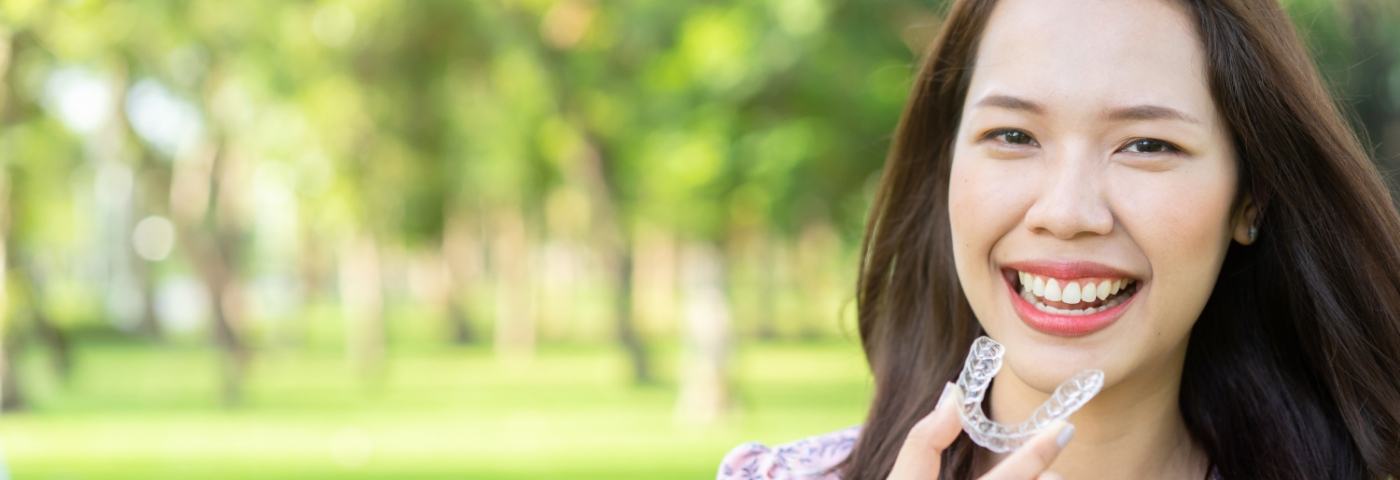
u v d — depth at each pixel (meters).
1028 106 2.24
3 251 26.75
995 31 2.35
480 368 37.00
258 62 25.14
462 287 48.28
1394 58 11.62
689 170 17.47
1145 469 2.52
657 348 43.16
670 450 19.19
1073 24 2.25
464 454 19.00
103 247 58.44
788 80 16.80
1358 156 2.42
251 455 19.23
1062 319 2.25
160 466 18.09
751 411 24.09
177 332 54.88
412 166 28.19
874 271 2.85
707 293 23.00
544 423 23.14
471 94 25.89
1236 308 2.62
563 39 21.84
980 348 2.14
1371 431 2.54
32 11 23.89
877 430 2.72
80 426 23.64
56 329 30.67
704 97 17.39
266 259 64.75
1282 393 2.63
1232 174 2.32
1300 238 2.46
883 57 16.61
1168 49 2.24
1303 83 2.35
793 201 17.56
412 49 24.59
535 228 40.78
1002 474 2.02
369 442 20.69
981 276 2.34
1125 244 2.22
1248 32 2.28
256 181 34.69
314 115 26.48
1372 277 2.46
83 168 30.67
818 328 50.53
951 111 2.65
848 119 16.86
